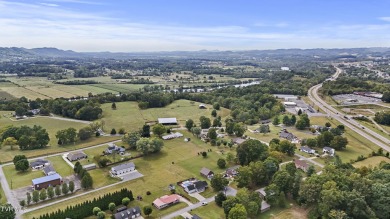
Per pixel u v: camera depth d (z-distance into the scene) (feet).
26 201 367.04
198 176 455.22
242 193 349.20
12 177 435.53
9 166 474.49
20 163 450.30
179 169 478.59
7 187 404.57
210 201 382.01
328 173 377.09
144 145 527.40
